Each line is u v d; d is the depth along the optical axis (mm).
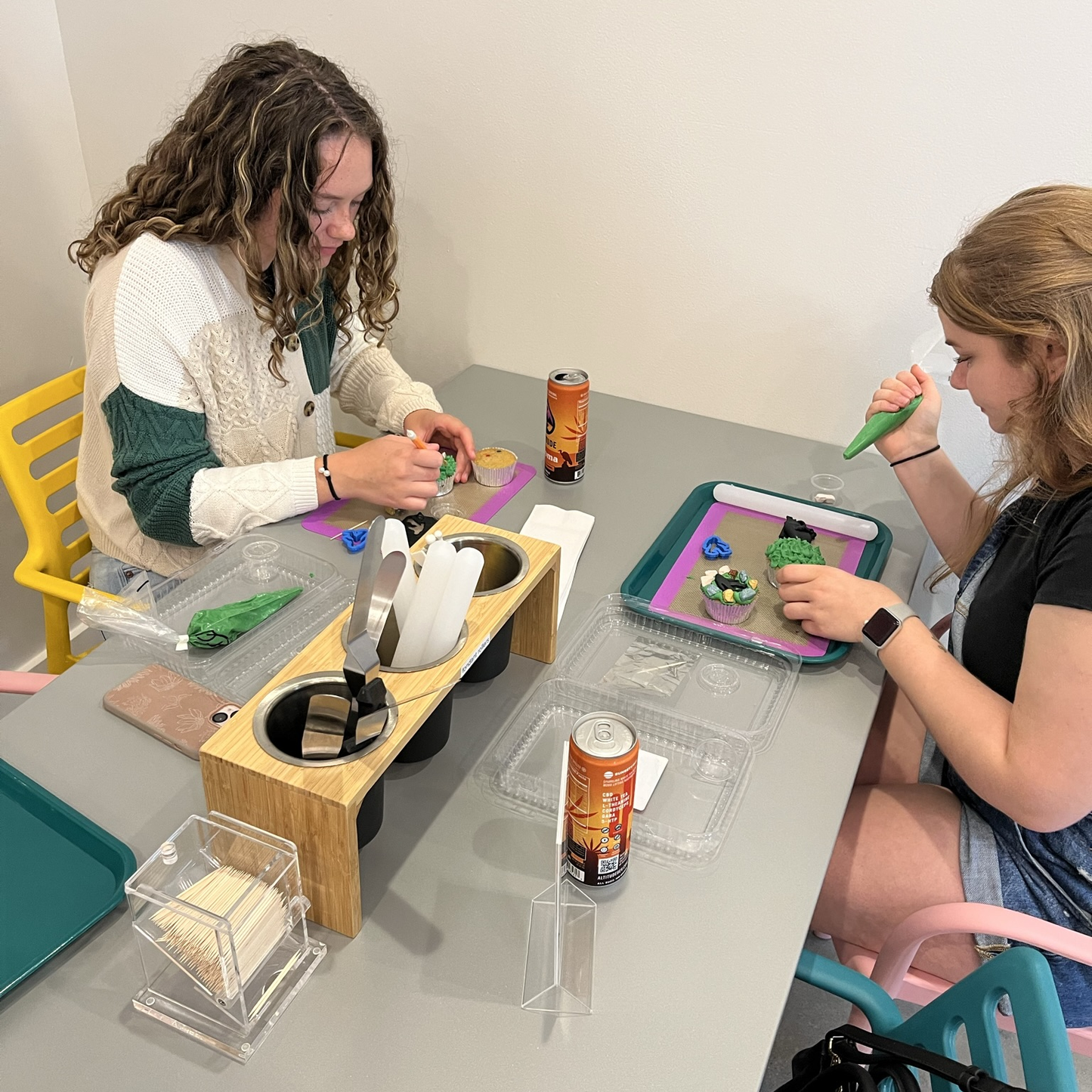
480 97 1604
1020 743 907
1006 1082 765
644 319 1683
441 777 934
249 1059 693
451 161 1679
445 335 1863
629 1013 736
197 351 1265
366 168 1199
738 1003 746
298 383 1410
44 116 1892
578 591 1207
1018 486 1075
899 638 1030
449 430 1446
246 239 1189
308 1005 730
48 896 795
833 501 1437
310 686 808
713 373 1678
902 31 1323
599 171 1587
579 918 804
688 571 1260
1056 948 911
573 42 1501
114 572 1393
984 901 1060
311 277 1232
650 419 1680
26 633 2092
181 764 920
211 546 1295
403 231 1784
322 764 730
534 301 1750
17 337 1955
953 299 976
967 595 1120
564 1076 693
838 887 1113
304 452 1474
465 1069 695
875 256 1482
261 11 1688
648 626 1157
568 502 1400
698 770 959
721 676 1084
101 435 1352
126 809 872
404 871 837
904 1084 791
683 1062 705
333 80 1173
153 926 701
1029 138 1335
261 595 1099
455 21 1559
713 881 844
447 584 817
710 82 1452
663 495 1435
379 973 755
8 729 949
